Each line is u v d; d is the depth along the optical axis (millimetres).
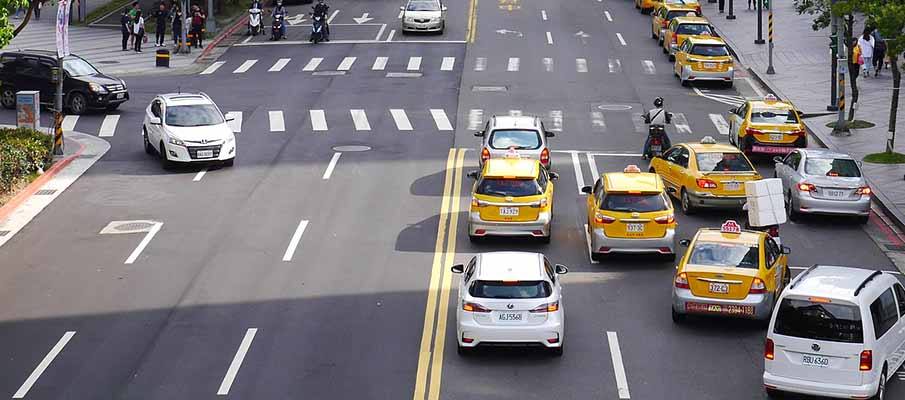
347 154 36469
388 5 69062
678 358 20562
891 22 33562
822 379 17672
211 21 59625
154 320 22578
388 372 19922
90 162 35469
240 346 21203
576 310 23094
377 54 54344
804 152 30469
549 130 40062
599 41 57719
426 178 33688
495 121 32844
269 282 24844
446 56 53750
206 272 25484
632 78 49438
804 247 27594
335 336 21703
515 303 19891
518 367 20141
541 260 20969
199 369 20094
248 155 36406
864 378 17484
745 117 36219
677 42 52000
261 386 19328
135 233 28312
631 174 26875
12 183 31625
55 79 35344
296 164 35250
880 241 28203
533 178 27062
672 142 38312
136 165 35188
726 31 60531
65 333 21875
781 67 51531
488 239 27828
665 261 26312
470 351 20562
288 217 29750
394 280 24969
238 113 42375
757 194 25141
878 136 39250
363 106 43625
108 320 22578
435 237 28094
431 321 22516
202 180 33406
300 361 20453
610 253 25781
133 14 55875
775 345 17953
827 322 17641
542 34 59344
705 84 48500
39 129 38500
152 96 45500
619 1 70062
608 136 39250
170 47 56688
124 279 25000
